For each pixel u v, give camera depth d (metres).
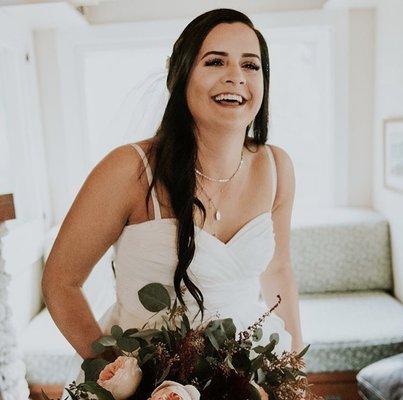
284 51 3.34
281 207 1.41
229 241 1.19
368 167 3.30
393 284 2.94
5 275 1.49
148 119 1.54
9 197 1.41
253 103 1.09
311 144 3.44
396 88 2.80
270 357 0.87
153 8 3.17
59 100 3.25
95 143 3.40
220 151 1.16
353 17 3.15
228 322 0.91
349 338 2.35
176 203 1.10
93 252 1.12
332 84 3.23
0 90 2.97
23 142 3.04
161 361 0.81
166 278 1.15
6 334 1.46
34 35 3.18
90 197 1.08
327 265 2.93
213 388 0.75
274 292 1.43
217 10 1.10
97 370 0.89
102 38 3.19
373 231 2.92
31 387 2.38
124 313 1.20
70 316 1.10
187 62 1.08
